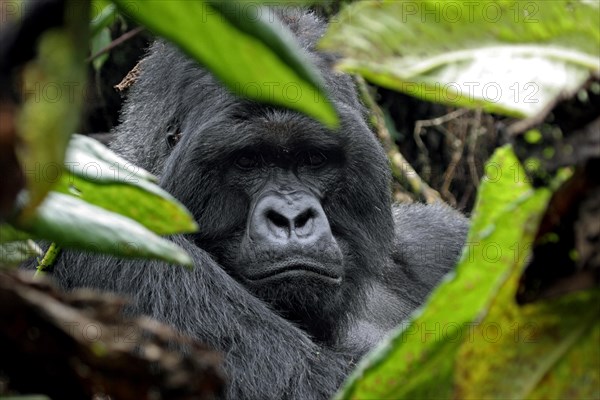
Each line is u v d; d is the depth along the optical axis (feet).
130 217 9.09
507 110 7.04
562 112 7.09
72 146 8.45
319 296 27.76
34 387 7.12
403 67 6.61
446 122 51.55
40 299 6.75
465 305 7.90
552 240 7.63
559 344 8.19
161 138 31.58
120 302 7.01
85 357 6.93
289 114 28.84
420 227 39.34
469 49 6.97
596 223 7.35
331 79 29.63
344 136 29.76
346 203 30.50
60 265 30.04
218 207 29.66
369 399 8.10
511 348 8.20
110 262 29.32
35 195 5.88
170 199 8.97
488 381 8.22
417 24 6.75
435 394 8.21
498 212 8.46
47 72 5.47
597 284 7.63
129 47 47.52
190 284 28.22
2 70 5.48
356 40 6.52
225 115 29.09
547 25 7.21
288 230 27.84
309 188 29.63
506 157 8.52
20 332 6.86
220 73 5.85
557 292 7.75
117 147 33.58
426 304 7.87
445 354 8.10
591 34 7.30
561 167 7.11
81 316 6.83
